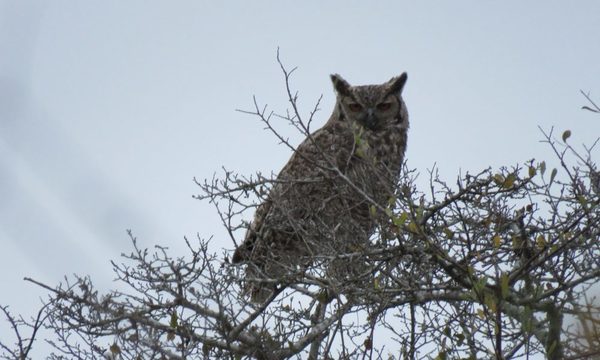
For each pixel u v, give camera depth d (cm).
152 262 1827
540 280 1684
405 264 1838
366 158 1839
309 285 2072
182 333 1811
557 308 1556
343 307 1812
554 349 1525
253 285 2053
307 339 1870
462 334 1664
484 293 1497
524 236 1736
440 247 1669
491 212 1784
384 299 1783
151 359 1753
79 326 1792
